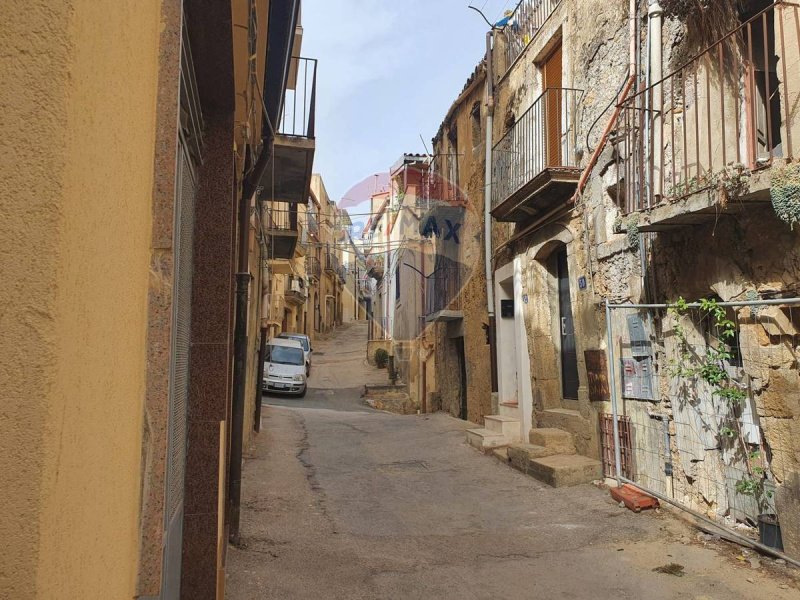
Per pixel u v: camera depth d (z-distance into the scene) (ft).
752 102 12.89
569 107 23.84
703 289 15.08
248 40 10.80
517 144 27.40
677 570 12.50
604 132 19.72
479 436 26.81
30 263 2.72
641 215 15.42
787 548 12.34
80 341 3.05
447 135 41.04
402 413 46.11
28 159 2.75
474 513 17.65
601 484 19.33
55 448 2.75
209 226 10.52
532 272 26.03
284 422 35.09
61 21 2.83
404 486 21.03
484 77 33.73
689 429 15.76
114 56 3.54
